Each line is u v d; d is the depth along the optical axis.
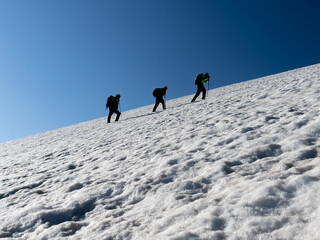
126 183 3.41
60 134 16.08
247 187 2.23
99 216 2.61
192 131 5.89
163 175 3.34
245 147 3.62
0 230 2.72
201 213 2.00
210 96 14.59
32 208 3.14
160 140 5.93
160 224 2.03
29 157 8.77
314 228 1.47
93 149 7.22
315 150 2.81
